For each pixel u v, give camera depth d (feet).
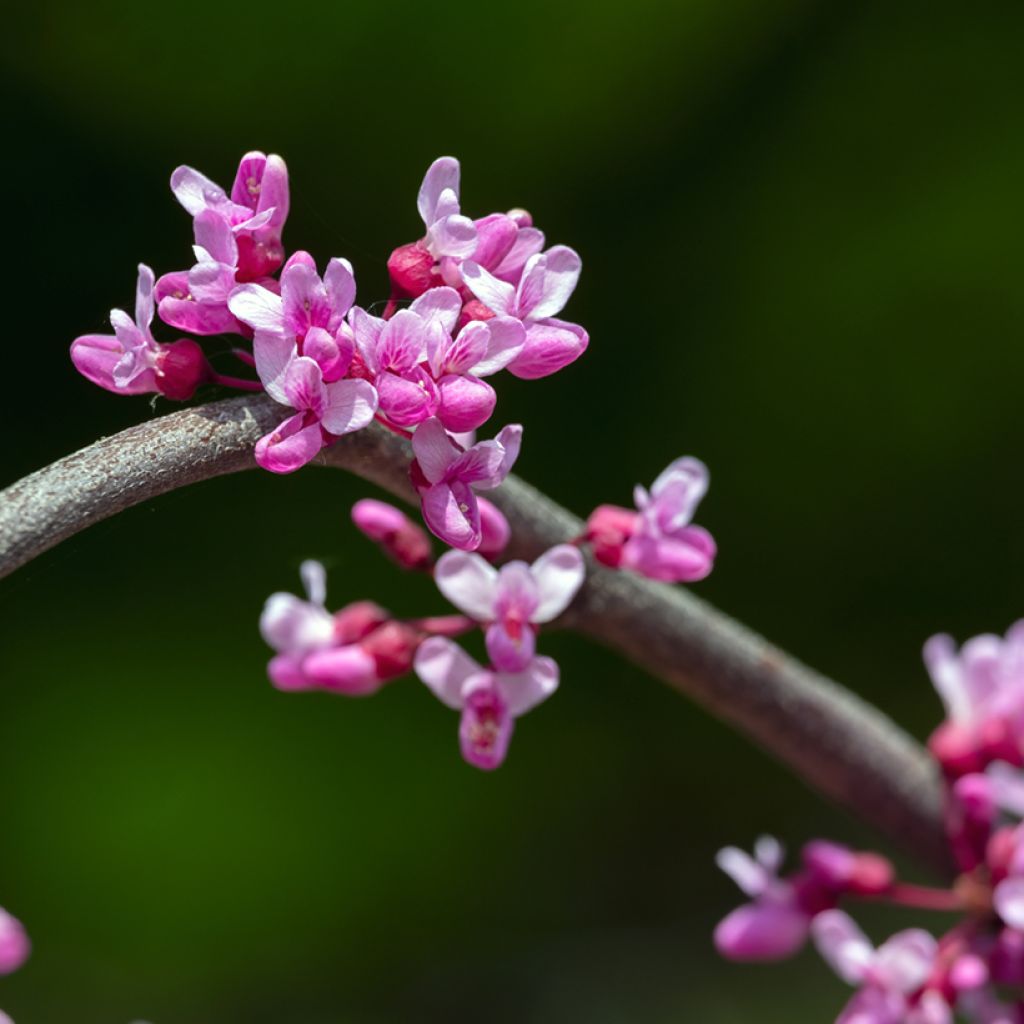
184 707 2.63
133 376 1.61
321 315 1.58
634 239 2.86
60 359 2.63
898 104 2.81
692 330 2.89
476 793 2.80
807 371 2.88
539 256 1.60
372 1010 2.80
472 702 1.65
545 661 1.65
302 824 2.64
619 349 2.89
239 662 2.67
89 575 2.64
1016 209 2.75
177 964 2.59
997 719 1.79
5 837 2.54
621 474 2.88
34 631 2.61
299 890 2.64
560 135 2.74
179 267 2.67
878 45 2.81
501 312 1.59
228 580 2.70
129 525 2.66
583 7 2.65
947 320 2.82
